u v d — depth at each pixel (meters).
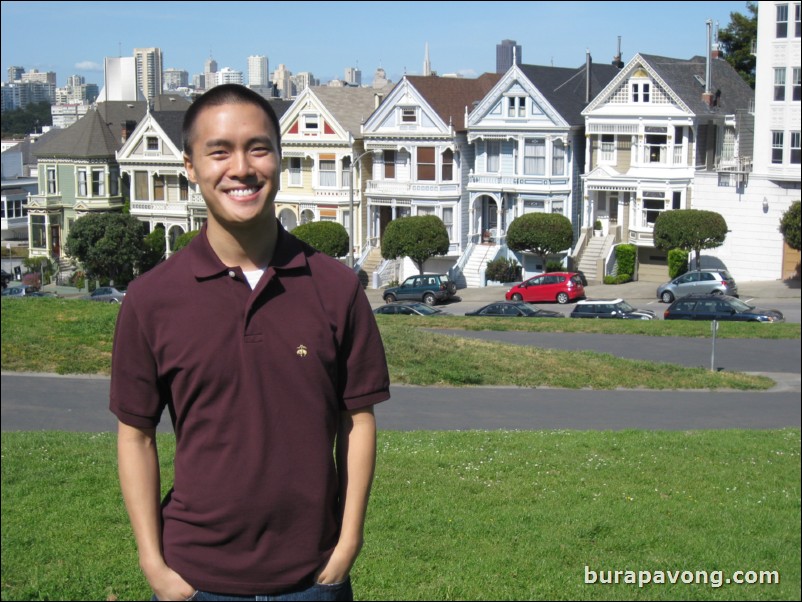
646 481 13.54
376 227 58.66
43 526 10.80
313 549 4.11
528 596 9.36
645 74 50.62
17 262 74.56
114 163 68.62
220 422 4.04
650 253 51.94
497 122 54.78
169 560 4.11
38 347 23.22
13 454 13.84
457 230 56.59
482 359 24.56
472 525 11.23
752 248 48.47
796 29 46.22
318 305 4.16
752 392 23.42
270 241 4.21
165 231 64.38
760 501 12.82
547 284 46.22
